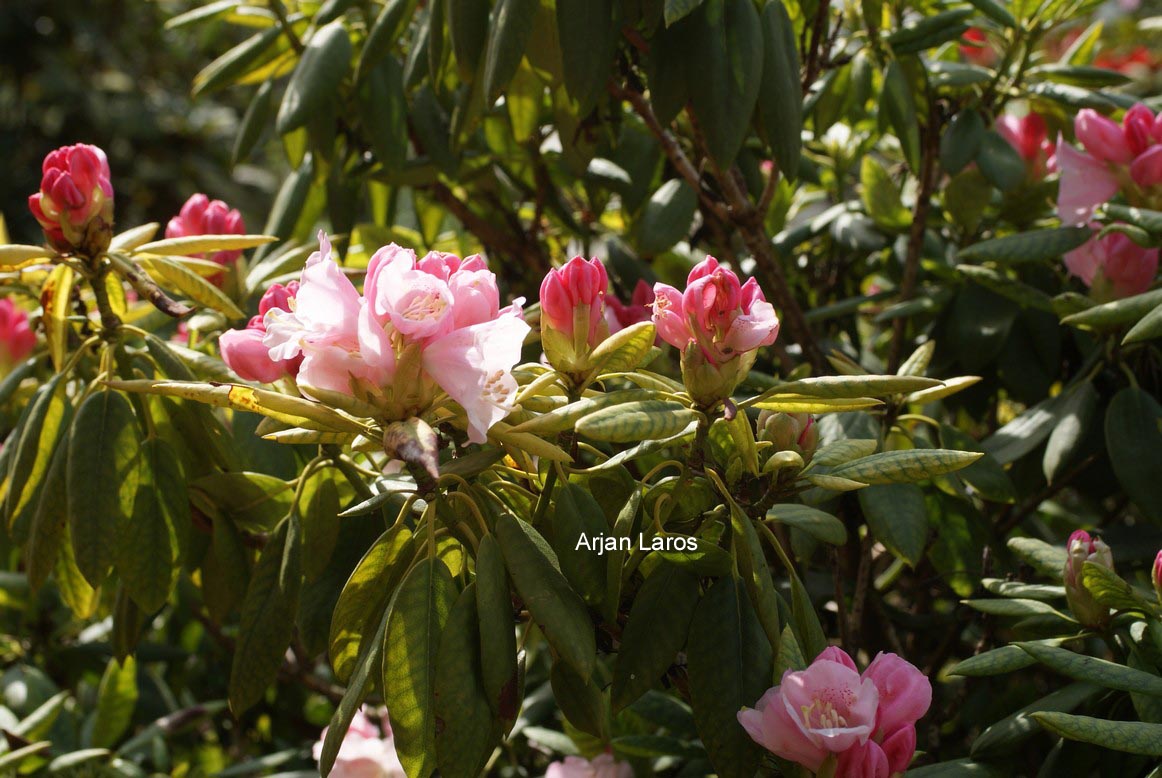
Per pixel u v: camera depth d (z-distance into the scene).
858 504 1.39
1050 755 1.21
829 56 1.46
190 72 5.00
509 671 1.08
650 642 1.12
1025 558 1.25
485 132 1.57
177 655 1.64
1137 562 1.43
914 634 1.51
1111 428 1.33
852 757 1.07
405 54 1.57
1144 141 1.35
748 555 1.13
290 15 1.59
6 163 4.80
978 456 1.10
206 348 1.39
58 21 4.95
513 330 1.07
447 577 1.10
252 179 4.79
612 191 1.54
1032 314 1.46
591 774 1.39
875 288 1.73
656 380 1.14
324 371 1.06
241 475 1.25
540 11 1.35
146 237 1.28
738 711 1.11
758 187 1.49
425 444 1.04
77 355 1.25
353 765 1.38
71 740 1.54
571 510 1.12
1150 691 1.13
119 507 1.21
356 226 1.56
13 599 1.59
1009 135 1.50
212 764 1.67
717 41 1.29
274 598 1.21
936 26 1.41
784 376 1.47
